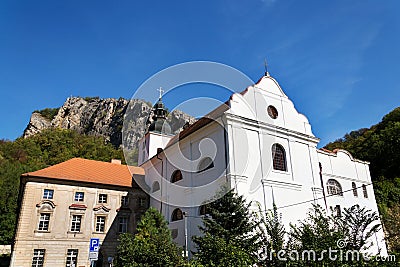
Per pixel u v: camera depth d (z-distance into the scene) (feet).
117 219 98.17
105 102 472.85
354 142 196.44
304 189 77.30
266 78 82.43
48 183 92.89
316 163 83.51
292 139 80.53
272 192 70.64
